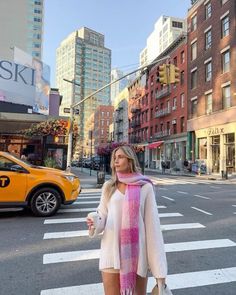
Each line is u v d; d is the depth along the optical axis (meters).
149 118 63.41
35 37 107.69
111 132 109.62
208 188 18.92
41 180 9.48
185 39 46.22
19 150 26.36
